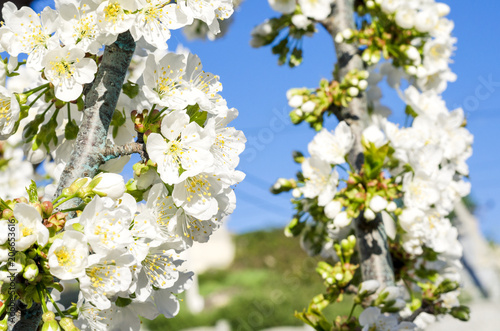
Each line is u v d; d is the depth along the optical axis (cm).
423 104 74
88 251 38
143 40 50
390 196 64
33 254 37
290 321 353
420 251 66
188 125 42
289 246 521
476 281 413
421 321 72
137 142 44
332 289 66
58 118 48
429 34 75
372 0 74
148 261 43
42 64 41
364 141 65
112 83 43
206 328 403
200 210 43
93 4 42
